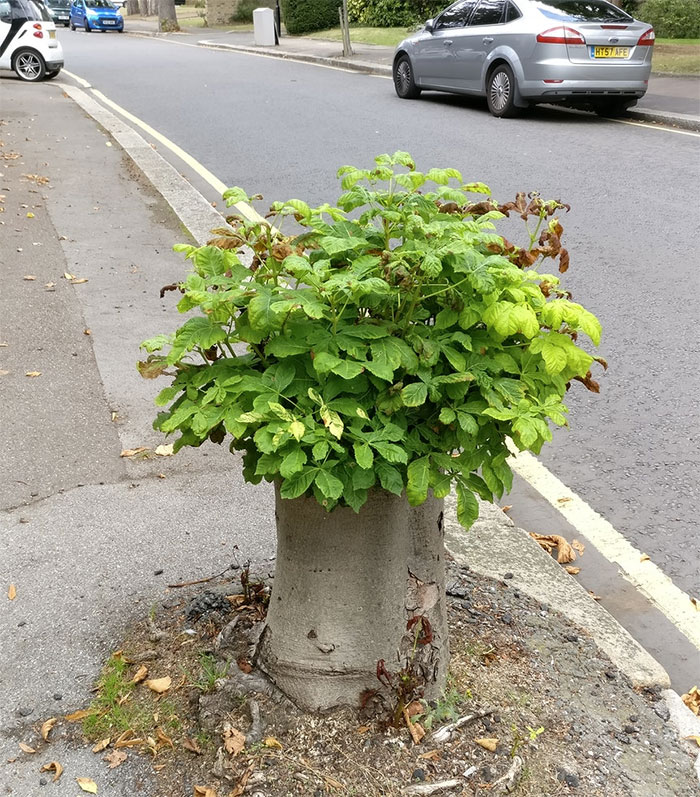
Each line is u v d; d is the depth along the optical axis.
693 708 3.08
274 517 3.94
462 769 2.54
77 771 2.59
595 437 5.00
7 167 10.16
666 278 7.19
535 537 4.10
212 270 2.50
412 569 2.77
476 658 2.99
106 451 4.51
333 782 2.48
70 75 20.94
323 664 2.63
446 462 2.37
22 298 6.49
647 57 13.59
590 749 2.68
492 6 14.27
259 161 11.11
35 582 3.44
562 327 2.75
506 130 12.88
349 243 2.34
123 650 3.04
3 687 2.90
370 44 27.53
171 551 3.66
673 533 4.18
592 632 3.26
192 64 23.52
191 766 2.58
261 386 2.31
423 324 2.51
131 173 10.29
